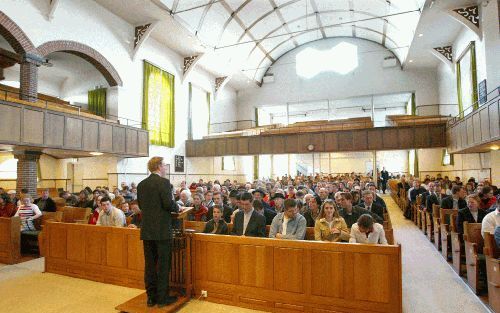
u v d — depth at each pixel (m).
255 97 26.08
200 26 16.73
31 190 11.01
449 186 11.01
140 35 15.58
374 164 17.03
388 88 22.62
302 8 19.44
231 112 25.70
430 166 20.02
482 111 10.50
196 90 21.03
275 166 28.88
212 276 4.32
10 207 7.39
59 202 9.70
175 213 4.16
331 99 24.09
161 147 17.45
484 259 4.63
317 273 3.83
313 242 3.86
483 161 13.56
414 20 15.36
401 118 18.67
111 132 13.28
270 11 18.81
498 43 11.66
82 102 16.33
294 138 18.23
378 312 3.58
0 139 9.10
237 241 4.21
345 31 22.89
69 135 11.35
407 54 18.97
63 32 12.23
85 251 5.34
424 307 4.20
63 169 16.33
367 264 3.64
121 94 14.89
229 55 20.67
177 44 17.92
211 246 4.35
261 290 4.07
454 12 12.65
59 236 5.61
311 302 3.84
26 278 5.38
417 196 10.03
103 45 14.03
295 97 24.97
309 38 24.06
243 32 19.55
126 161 15.07
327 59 24.36
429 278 5.27
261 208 5.54
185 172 19.38
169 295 4.30
